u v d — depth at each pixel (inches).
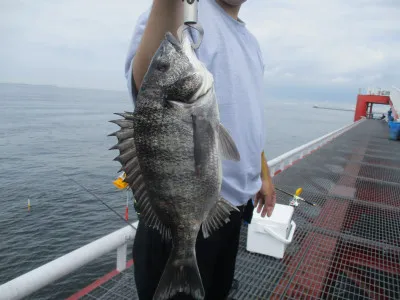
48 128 2514.8
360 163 315.6
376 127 810.2
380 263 122.4
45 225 717.9
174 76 49.2
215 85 60.4
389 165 316.5
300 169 272.7
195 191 52.3
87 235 676.7
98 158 1518.2
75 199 895.1
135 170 53.9
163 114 49.9
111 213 777.6
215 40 60.4
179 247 53.6
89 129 2546.8
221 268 69.7
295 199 175.3
